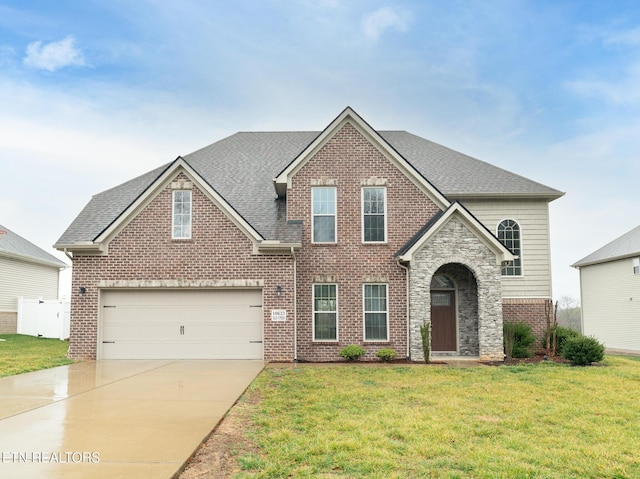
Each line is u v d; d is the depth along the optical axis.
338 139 18.83
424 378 13.27
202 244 17.48
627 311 27.38
